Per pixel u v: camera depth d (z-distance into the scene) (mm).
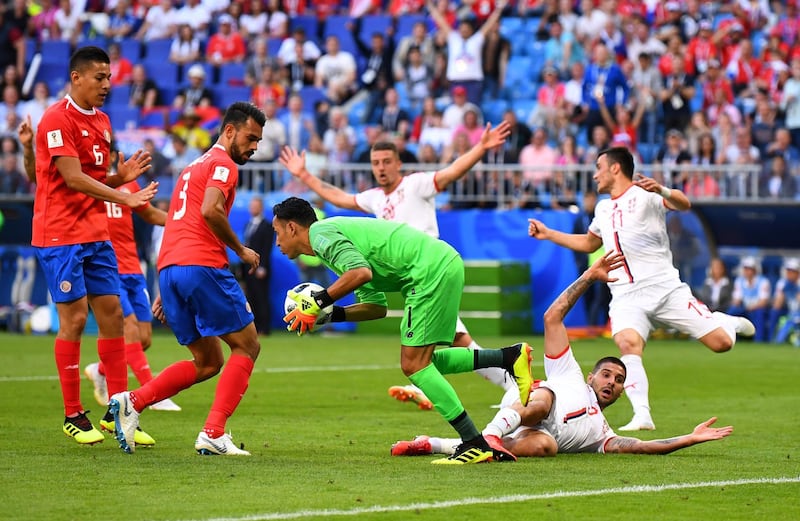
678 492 23125
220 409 27672
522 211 77000
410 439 31062
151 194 29078
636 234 35875
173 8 102062
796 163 79062
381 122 86000
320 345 68688
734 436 32438
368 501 21750
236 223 80062
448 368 27141
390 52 90875
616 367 28938
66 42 100562
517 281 76562
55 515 20406
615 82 81500
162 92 95125
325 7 100500
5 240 85500
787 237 78688
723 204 76500
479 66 87500
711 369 55094
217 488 23062
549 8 90875
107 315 30469
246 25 98562
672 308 36031
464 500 21922
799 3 90438
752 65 87125
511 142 79562
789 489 23609
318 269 79562
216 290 27531
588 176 77688
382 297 28062
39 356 58031
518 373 26984
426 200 39375
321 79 92750
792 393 44781
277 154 82875
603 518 20625
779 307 74562
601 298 75688
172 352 61344
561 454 28172
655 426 35031
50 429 32375
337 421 35156
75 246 29641
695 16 90875
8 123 89375
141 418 35469
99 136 29859
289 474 24812
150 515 20406
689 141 79938
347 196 40500
